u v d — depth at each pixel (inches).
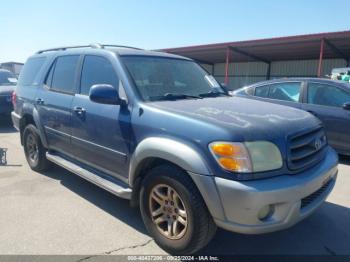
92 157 151.7
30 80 212.2
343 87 246.4
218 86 170.4
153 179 117.3
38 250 118.3
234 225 98.6
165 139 111.9
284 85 279.0
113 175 142.6
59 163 175.8
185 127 107.9
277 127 107.3
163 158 111.2
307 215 108.6
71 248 120.1
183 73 159.9
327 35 631.8
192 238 107.7
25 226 135.8
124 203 160.6
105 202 161.6
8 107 375.6
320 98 255.8
